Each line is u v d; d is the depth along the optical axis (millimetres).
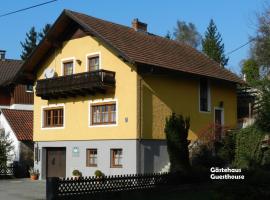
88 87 28656
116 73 28781
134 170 27328
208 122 32500
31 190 25500
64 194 18375
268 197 13445
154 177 21672
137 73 27750
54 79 31000
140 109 27719
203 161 28281
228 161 28859
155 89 28797
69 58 31875
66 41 32219
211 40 74125
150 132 28250
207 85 32875
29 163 37219
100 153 29375
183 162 25094
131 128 27672
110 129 28875
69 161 31375
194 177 23656
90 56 30438
